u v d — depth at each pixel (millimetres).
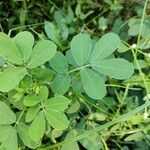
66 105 188
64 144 226
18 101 213
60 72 213
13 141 199
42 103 192
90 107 271
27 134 202
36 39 342
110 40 202
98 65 201
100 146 232
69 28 324
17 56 186
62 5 361
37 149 233
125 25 326
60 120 184
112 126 268
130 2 347
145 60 289
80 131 237
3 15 365
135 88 274
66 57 229
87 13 333
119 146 285
